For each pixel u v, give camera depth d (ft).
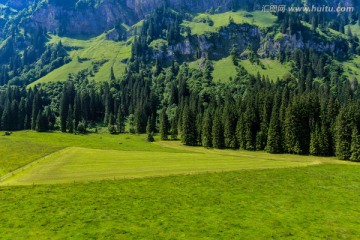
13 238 139.23
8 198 201.67
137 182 248.93
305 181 261.44
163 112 603.26
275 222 163.63
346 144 404.36
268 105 510.58
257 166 325.01
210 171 293.43
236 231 150.41
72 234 143.95
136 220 163.84
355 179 270.87
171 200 201.87
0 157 361.71
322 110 473.26
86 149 448.65
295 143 443.73
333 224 162.30
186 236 143.13
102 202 195.21
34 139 560.61
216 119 504.84
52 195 209.67
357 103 474.90
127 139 595.47
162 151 447.01
